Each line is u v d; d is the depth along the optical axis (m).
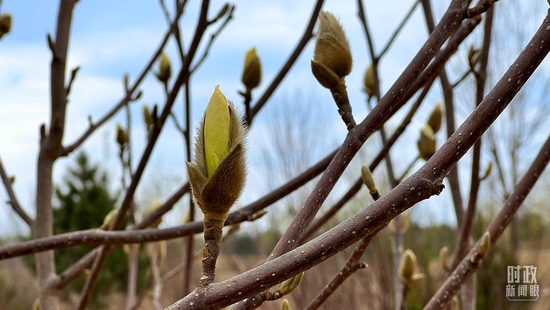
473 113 0.18
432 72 0.35
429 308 0.33
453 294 0.33
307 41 0.44
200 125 0.19
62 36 0.50
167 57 0.52
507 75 0.18
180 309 0.17
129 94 0.52
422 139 0.41
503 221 0.35
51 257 0.51
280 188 0.38
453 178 0.47
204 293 0.18
